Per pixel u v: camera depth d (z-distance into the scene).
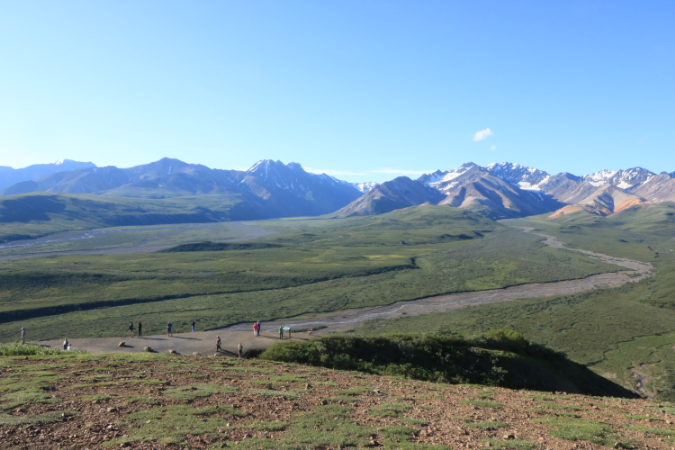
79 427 13.31
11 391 17.80
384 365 34.19
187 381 21.91
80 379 20.86
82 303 93.38
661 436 15.90
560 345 68.88
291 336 43.81
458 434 14.83
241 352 37.28
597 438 14.89
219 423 14.34
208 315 85.50
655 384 52.69
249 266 148.25
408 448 12.76
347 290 113.75
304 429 14.24
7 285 106.62
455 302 101.12
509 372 34.19
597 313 88.81
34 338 69.38
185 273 132.50
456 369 33.88
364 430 14.38
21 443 11.69
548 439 14.66
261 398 18.64
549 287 119.19
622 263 161.38
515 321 82.81
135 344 40.22
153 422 14.03
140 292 106.00
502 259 170.88
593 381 39.06
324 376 27.11
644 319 84.00
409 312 91.12
